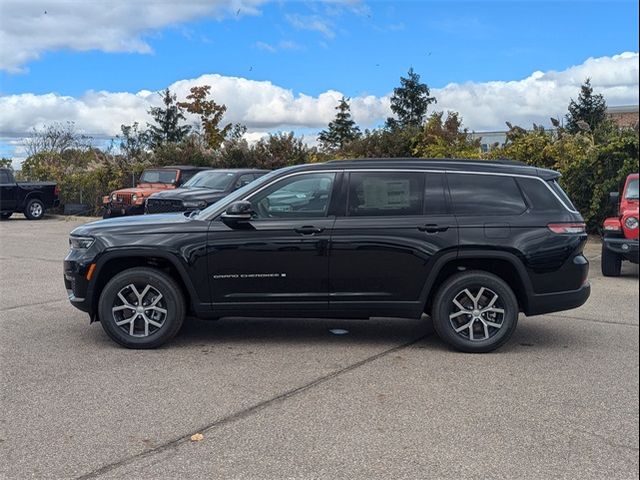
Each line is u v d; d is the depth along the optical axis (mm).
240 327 6973
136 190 17547
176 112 40438
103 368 5430
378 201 6035
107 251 5938
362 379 5168
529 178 6137
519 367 5520
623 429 4168
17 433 4074
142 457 3750
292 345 6230
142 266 6121
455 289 5941
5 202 22906
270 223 5957
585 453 3818
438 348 6152
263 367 5484
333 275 5938
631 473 3568
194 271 5926
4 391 4840
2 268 11352
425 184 6066
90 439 3990
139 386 4969
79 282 6031
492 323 5973
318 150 28188
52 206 24406
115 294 5977
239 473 3559
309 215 6012
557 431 4133
